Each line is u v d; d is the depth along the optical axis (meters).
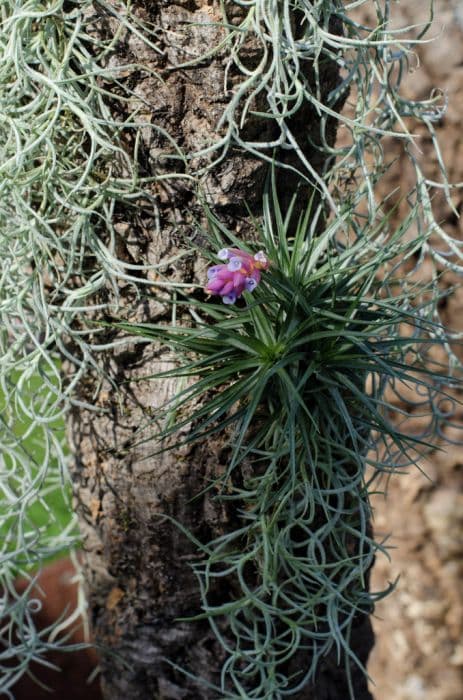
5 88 0.86
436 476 1.42
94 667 1.12
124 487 0.90
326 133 0.89
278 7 0.81
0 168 0.83
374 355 0.81
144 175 0.83
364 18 1.32
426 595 1.45
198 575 0.87
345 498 0.89
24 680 1.11
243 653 0.88
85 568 0.97
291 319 0.81
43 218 0.85
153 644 0.93
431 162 1.31
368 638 0.98
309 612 0.87
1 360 0.89
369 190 0.88
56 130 0.85
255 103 0.82
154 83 0.81
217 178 0.83
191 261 0.84
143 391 0.87
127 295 0.86
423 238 0.86
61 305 0.89
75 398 0.91
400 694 1.48
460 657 1.45
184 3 0.80
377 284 0.88
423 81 1.30
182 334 0.84
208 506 0.88
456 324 1.32
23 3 0.83
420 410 1.37
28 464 0.96
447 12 1.28
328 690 0.96
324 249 0.86
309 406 0.83
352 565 0.87
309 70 0.85
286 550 0.86
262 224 0.85
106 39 0.82
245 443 0.85
